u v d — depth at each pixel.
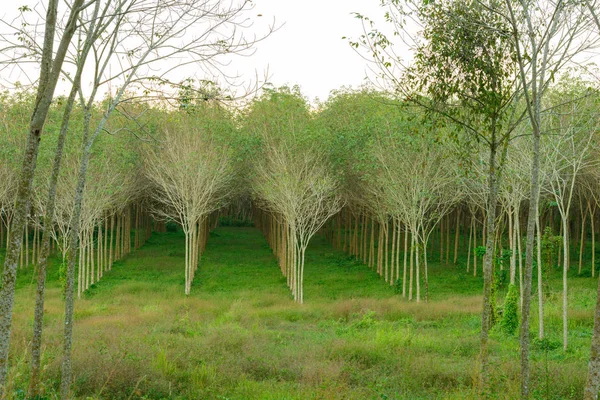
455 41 8.53
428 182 25.55
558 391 10.11
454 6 8.58
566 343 14.87
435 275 33.72
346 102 33.66
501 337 17.00
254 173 33.81
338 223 43.19
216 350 13.71
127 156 28.95
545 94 14.51
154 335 15.53
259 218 62.59
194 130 29.12
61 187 25.33
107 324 18.12
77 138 24.77
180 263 38.16
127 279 32.81
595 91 9.32
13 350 11.02
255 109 31.44
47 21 5.92
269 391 10.21
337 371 11.55
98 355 11.45
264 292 29.53
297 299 27.44
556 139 15.61
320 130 29.20
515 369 11.28
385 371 12.11
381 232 33.50
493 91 8.59
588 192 32.38
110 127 25.66
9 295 5.80
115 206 34.19
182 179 28.88
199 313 22.52
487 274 8.98
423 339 15.81
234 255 43.22
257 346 14.30
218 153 30.34
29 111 21.48
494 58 8.55
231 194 39.53
